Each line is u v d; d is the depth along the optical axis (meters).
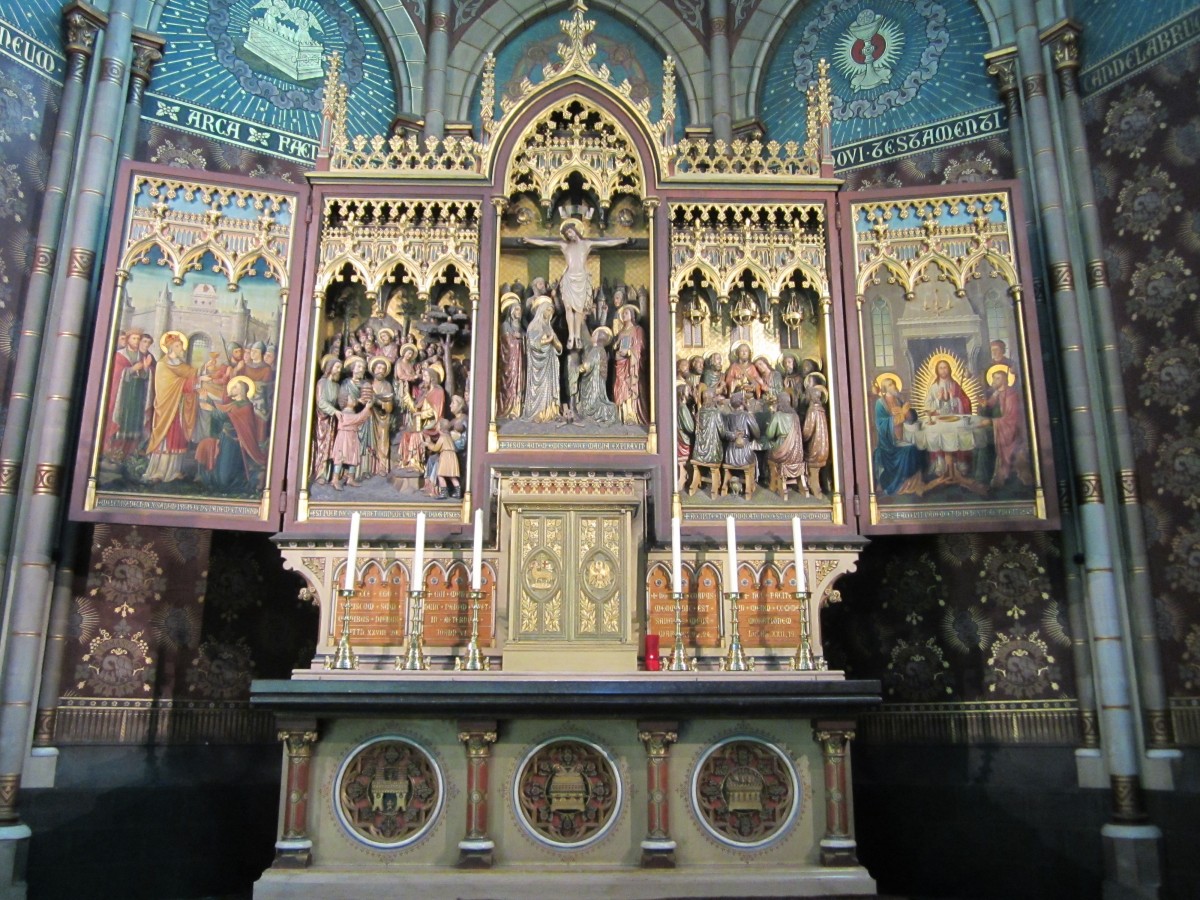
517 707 7.85
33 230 10.00
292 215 9.84
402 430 9.66
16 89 10.04
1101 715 9.56
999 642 10.30
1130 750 9.36
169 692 10.10
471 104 12.61
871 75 12.26
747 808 8.02
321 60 12.34
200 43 11.55
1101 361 10.13
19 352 9.69
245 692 10.45
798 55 12.67
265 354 9.55
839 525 9.36
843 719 8.03
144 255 9.48
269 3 12.14
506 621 8.89
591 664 8.74
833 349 9.72
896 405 9.60
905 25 12.16
